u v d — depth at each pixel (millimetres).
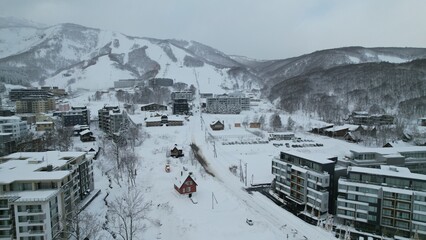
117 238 59656
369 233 64625
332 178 72812
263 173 104312
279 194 85250
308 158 77312
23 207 53750
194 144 146875
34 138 129125
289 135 163125
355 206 66812
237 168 109750
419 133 154750
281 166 83875
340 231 64000
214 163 116625
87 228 57188
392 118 183250
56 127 161375
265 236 62188
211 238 61062
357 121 192500
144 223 65750
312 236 63031
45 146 118562
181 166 109688
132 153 115062
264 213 73688
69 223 60812
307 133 181250
